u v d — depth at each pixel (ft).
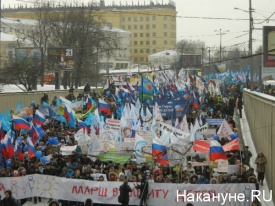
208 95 150.20
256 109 100.63
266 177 76.38
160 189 58.90
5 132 77.15
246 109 147.84
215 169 62.18
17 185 61.26
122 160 66.08
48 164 63.00
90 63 250.98
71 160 69.92
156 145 63.82
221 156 61.98
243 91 177.06
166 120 100.32
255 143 101.09
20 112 96.32
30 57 185.78
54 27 255.70
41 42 239.91
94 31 240.12
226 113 130.31
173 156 64.44
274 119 66.28
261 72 189.16
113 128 76.64
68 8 300.81
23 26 334.44
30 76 182.70
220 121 95.35
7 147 66.13
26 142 77.30
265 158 72.54
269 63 138.00
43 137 81.20
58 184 61.11
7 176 63.05
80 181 60.64
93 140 69.00
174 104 104.88
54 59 187.11
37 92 148.66
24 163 66.64
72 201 62.80
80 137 74.59
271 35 137.18
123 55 431.43
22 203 65.00
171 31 518.78
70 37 229.25
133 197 59.36
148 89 104.99
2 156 66.33
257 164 72.59
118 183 60.08
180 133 72.08
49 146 72.08
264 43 137.69
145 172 60.75
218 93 156.35
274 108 66.44
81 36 226.79
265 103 79.71
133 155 70.33
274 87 182.09
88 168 62.64
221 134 78.48
